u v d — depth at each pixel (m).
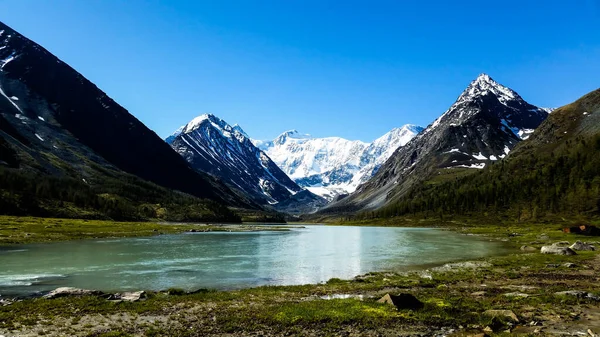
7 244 85.81
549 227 156.38
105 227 144.88
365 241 117.88
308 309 30.31
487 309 30.08
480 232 155.12
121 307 32.38
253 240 123.06
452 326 26.05
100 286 43.91
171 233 150.50
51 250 77.81
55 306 32.34
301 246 100.50
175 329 26.09
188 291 40.84
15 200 170.75
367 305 31.50
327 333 24.81
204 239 123.56
